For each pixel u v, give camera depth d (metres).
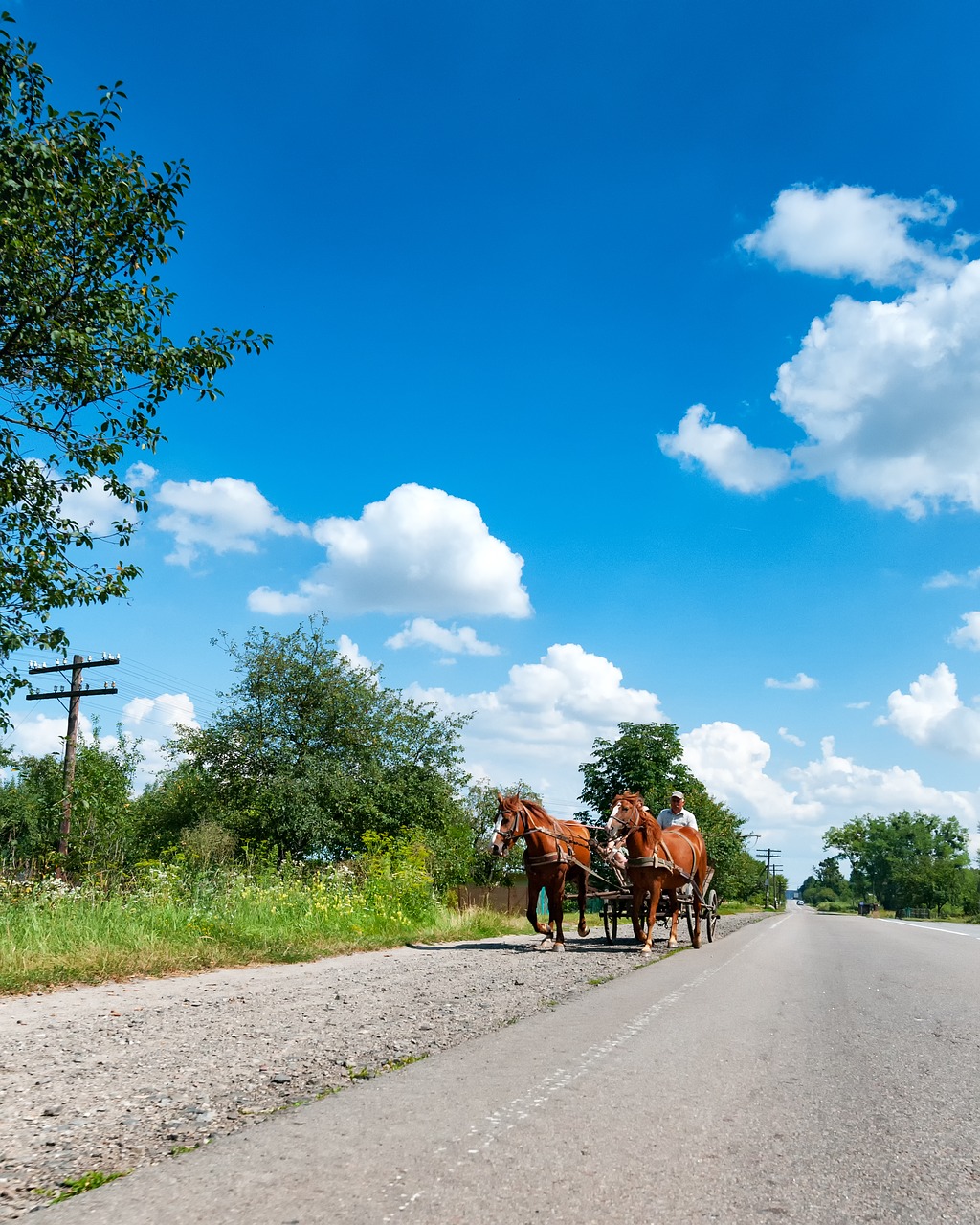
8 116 12.14
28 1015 6.01
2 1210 2.39
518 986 7.55
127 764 25.78
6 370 12.73
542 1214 2.32
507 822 12.43
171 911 11.52
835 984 8.06
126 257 13.27
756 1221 2.31
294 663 30.91
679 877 12.08
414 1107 3.40
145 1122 3.29
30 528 13.14
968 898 115.56
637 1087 3.74
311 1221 2.26
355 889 16.50
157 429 13.95
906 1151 2.96
